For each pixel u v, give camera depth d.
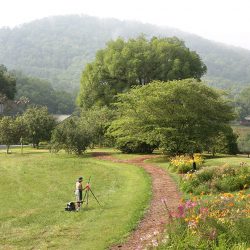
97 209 18.88
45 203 22.47
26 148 60.47
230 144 49.66
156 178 27.30
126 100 44.53
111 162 39.09
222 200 14.07
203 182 21.31
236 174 21.72
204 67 73.69
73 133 45.34
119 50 71.62
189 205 12.80
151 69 68.38
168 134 38.12
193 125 37.47
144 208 17.86
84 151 47.84
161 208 17.58
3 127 51.75
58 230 15.55
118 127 44.81
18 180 32.03
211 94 38.69
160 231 12.51
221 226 10.53
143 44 70.19
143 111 38.50
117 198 21.23
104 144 53.69
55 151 47.59
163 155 42.44
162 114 37.47
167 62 68.12
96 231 14.91
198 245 9.62
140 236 13.67
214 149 43.81
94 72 69.62
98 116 53.44
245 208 13.09
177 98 37.06
